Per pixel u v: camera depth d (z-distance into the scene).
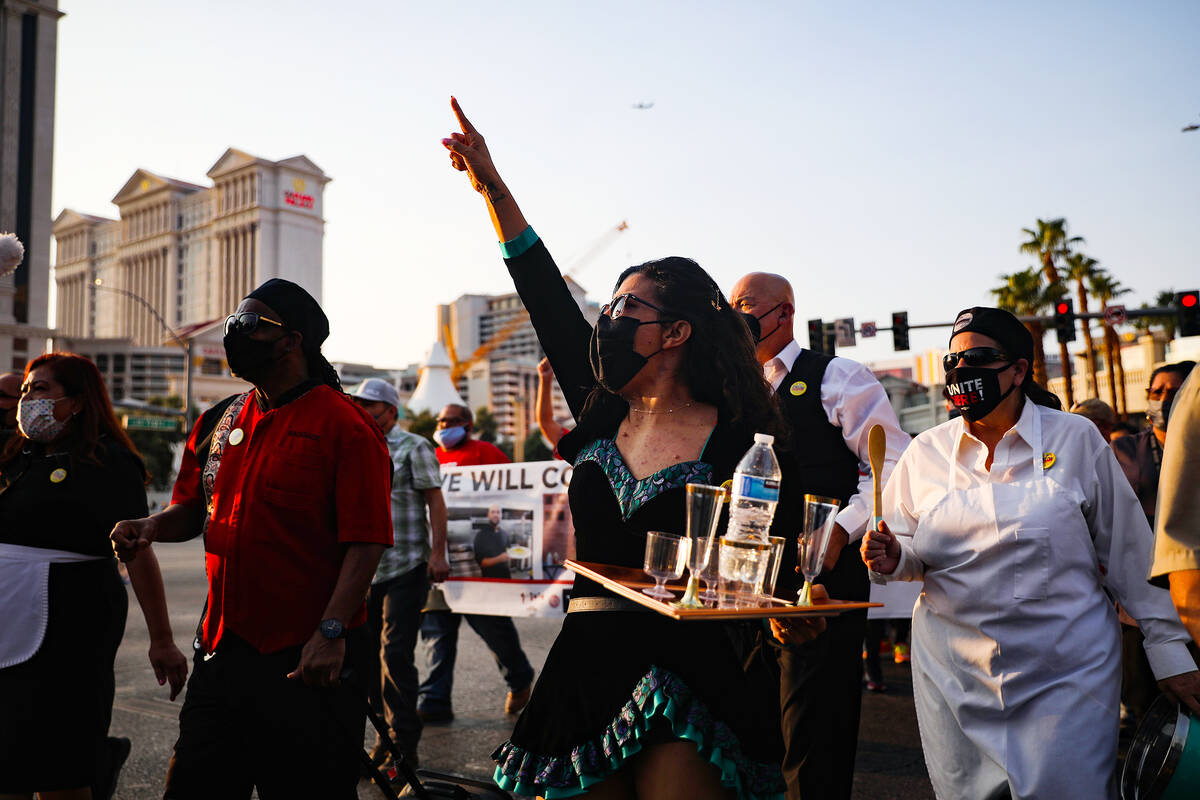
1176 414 2.25
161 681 3.33
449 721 6.25
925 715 2.90
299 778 2.66
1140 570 2.67
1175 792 2.37
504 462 7.79
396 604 5.16
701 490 1.95
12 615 3.32
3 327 79.31
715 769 2.01
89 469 3.50
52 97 83.50
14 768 3.27
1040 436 2.84
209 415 3.11
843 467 3.76
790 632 2.21
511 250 2.58
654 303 2.23
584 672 2.12
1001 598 2.71
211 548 2.79
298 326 2.90
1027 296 37.88
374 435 2.92
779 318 3.94
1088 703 2.62
